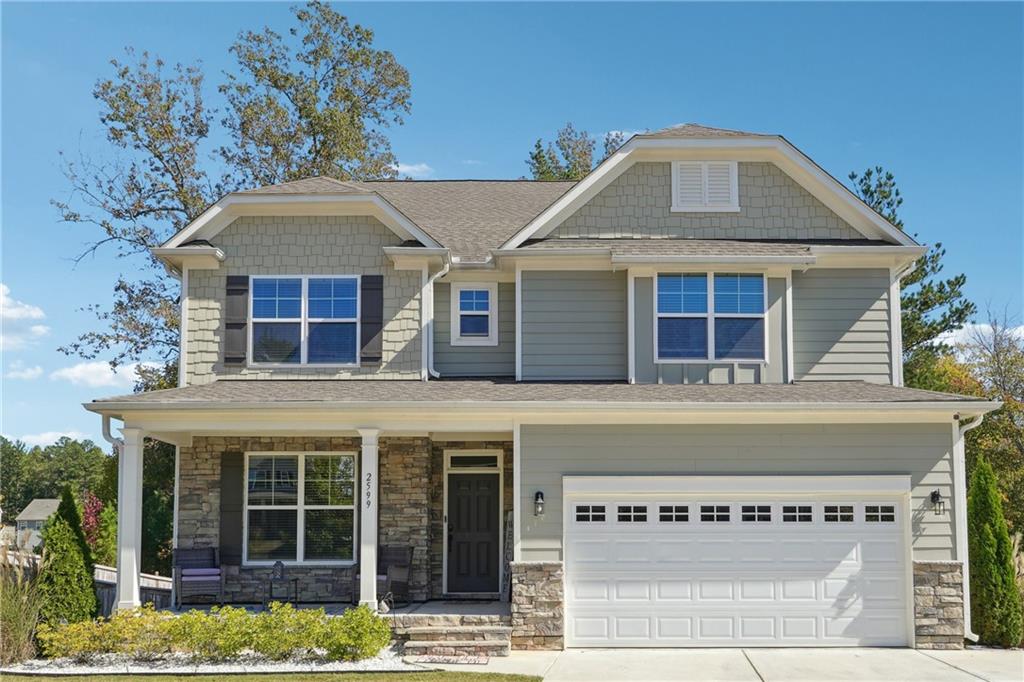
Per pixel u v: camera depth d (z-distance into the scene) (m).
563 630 15.06
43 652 14.36
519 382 17.92
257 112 32.81
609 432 15.56
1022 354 32.72
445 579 18.61
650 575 15.38
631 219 18.73
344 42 35.12
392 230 18.53
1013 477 28.30
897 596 15.30
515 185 24.28
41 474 87.94
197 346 18.31
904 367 29.67
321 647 14.06
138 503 15.59
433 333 19.25
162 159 31.94
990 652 14.74
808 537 15.42
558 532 15.37
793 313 18.27
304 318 18.36
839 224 18.67
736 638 15.24
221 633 14.00
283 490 18.17
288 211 18.47
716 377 17.61
